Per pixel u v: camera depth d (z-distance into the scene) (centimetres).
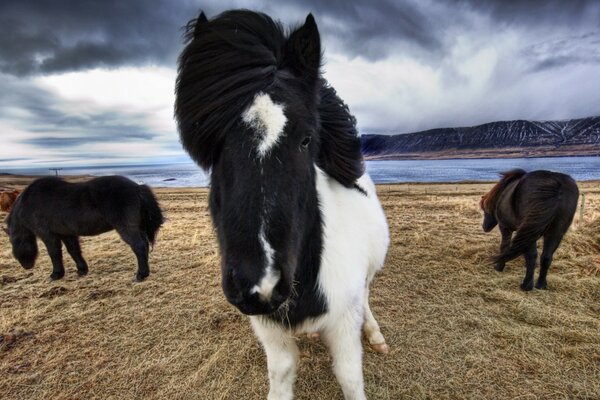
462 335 273
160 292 371
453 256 467
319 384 221
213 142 122
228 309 325
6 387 225
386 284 374
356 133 191
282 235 111
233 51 119
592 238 487
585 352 244
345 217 171
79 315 319
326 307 153
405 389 215
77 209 396
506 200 393
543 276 355
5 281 415
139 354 259
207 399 212
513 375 225
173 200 1465
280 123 113
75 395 218
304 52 129
